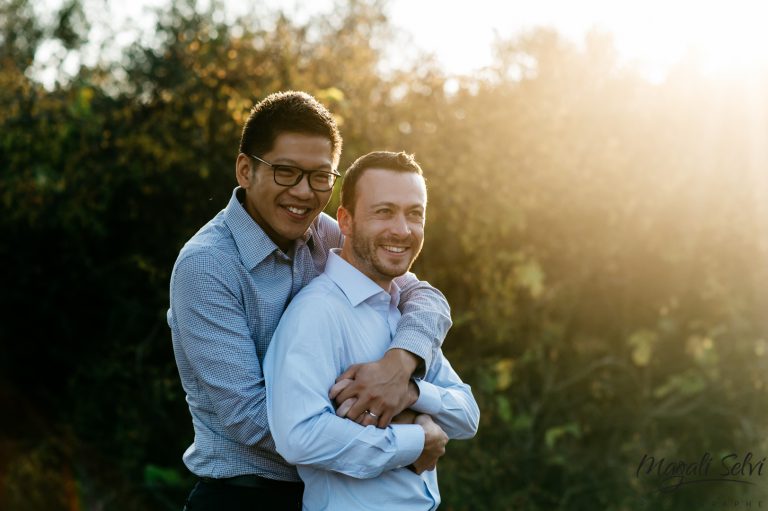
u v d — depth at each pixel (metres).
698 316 5.62
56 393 5.36
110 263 5.20
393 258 2.31
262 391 2.26
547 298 5.31
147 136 4.96
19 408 5.36
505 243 5.17
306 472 2.32
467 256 5.09
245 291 2.35
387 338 2.36
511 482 5.07
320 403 2.15
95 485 5.16
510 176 5.09
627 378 5.50
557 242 5.32
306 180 2.34
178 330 2.39
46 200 5.09
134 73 5.28
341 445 2.12
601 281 5.45
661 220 5.45
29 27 6.57
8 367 5.34
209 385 2.26
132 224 5.19
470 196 4.97
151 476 4.89
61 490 5.22
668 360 5.65
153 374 5.09
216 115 5.00
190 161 4.98
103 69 5.45
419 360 2.29
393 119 5.08
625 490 5.22
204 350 2.26
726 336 5.64
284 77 5.04
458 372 5.08
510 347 5.32
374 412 2.18
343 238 2.76
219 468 2.41
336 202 4.23
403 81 5.14
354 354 2.29
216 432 2.41
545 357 5.40
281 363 2.19
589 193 5.28
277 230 2.37
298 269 2.47
